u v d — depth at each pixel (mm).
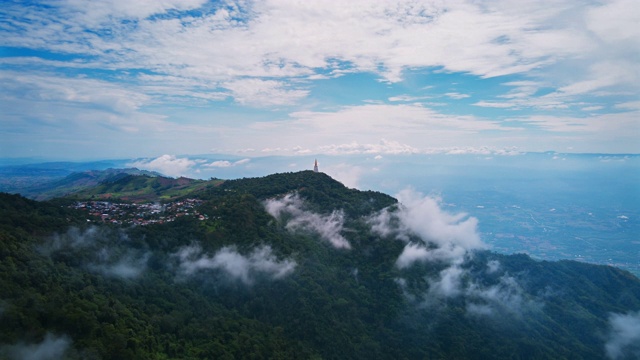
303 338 107312
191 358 83062
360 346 111062
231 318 105188
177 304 100062
